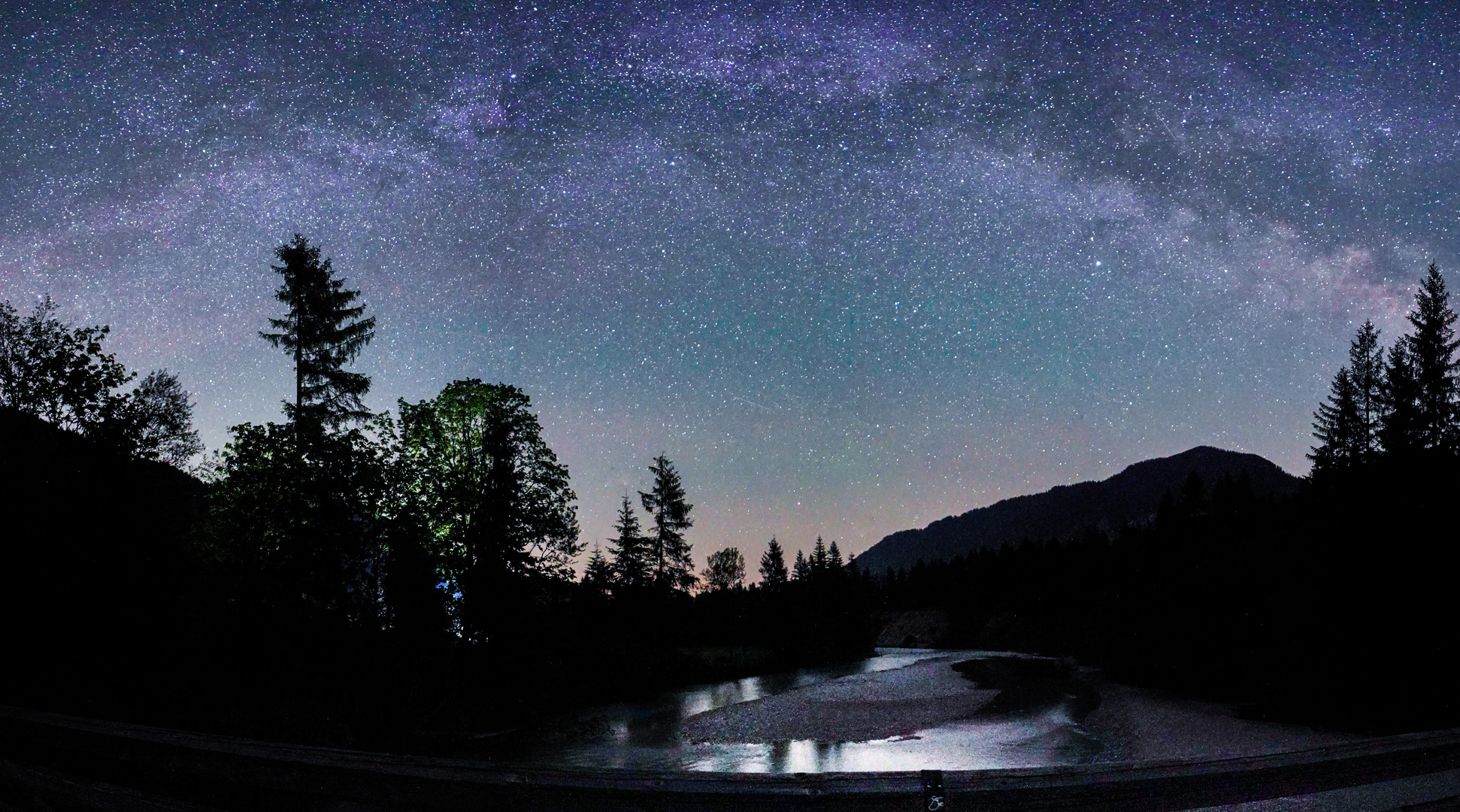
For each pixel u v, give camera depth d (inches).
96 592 597.9
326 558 827.4
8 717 166.1
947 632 4990.2
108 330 644.1
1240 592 1466.5
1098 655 2110.0
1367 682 989.2
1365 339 1942.7
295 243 1327.5
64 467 601.6
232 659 725.9
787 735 1080.8
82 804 123.4
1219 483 4077.3
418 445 1108.5
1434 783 141.3
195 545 748.6
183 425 939.3
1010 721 1185.4
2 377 599.5
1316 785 114.9
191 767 124.6
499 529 1103.6
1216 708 1187.9
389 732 822.5
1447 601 1030.4
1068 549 4746.6
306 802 110.3
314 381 1323.8
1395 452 1217.4
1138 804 101.0
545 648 1208.2
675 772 97.4
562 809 96.4
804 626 3031.5
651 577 2486.5
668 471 2847.0
